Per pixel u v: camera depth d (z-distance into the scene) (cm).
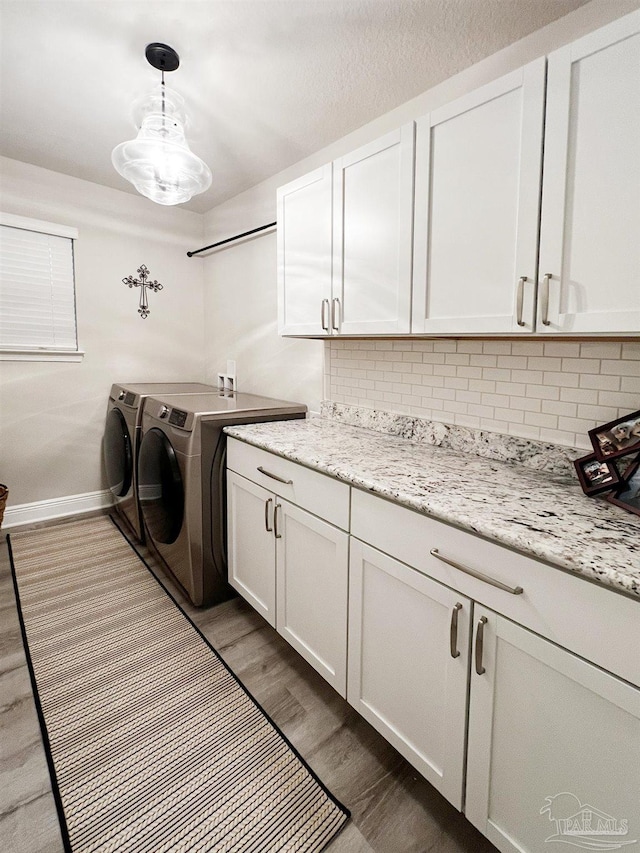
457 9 136
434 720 112
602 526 94
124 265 316
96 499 324
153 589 227
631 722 76
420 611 114
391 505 120
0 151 250
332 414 227
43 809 117
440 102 176
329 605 146
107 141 235
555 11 137
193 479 197
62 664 172
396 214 146
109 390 320
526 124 111
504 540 90
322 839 112
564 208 105
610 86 96
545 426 144
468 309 128
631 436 111
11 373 280
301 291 191
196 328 357
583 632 81
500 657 95
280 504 166
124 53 160
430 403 180
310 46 154
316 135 216
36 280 282
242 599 221
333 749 138
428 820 117
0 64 167
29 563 248
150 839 110
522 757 93
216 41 152
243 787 125
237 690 161
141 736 140
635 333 102
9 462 286
